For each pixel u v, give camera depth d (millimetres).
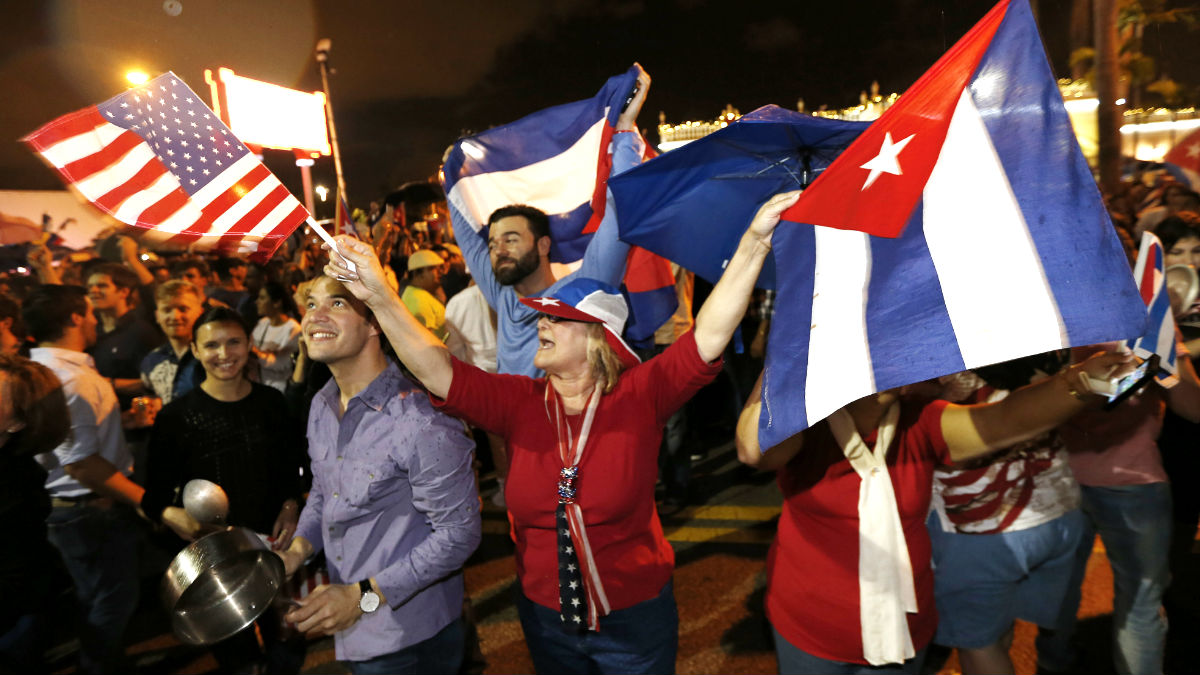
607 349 2111
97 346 4715
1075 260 1435
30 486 2281
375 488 2078
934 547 2416
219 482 2766
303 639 2973
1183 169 5984
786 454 2053
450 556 2039
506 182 3982
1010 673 2447
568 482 2039
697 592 4086
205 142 1685
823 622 2082
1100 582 3824
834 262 1680
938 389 2160
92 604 3154
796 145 2332
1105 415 2631
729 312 2033
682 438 5145
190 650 3908
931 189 1590
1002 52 1565
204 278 6984
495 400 2131
